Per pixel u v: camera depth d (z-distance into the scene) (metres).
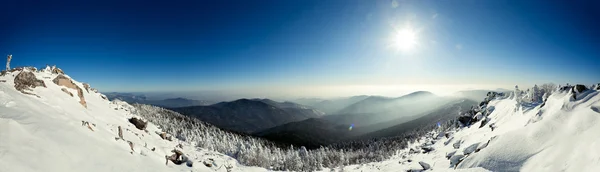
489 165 21.23
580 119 20.12
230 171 33.88
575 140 17.89
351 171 61.62
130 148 18.88
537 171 17.52
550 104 29.75
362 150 141.50
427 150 48.28
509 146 22.19
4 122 11.95
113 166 14.48
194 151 40.88
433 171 27.89
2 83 20.48
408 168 35.31
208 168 26.77
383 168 47.53
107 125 26.48
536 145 20.77
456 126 71.44
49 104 21.62
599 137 16.03
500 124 40.31
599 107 20.30
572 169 15.41
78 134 15.47
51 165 11.39
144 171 16.20
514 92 49.31
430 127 128.75
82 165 12.92
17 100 16.12
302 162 100.94
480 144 26.88
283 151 132.00
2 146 10.48
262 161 72.44
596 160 14.32
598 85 25.16
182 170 22.00
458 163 25.67
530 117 31.28
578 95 25.19
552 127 21.81
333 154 119.25
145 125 39.19
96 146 15.46
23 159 10.56
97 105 36.59
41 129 13.56
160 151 23.83
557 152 17.94
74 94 31.38
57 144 13.12
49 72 35.31
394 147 114.12
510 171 19.38
